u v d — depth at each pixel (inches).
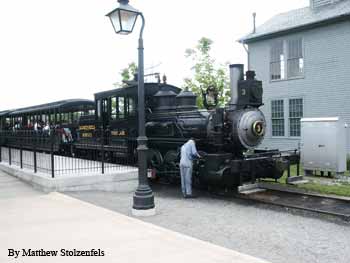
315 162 559.8
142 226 282.2
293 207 367.2
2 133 735.1
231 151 464.1
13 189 466.3
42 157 506.6
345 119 700.7
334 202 387.9
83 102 857.5
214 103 515.5
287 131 799.1
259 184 478.0
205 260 206.8
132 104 579.2
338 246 255.1
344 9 701.3
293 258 230.7
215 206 392.5
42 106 938.7
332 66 718.5
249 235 283.4
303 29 755.4
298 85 777.6
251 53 870.4
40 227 280.8
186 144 445.4
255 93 452.4
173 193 480.7
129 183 485.1
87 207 352.5
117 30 332.8
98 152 673.6
